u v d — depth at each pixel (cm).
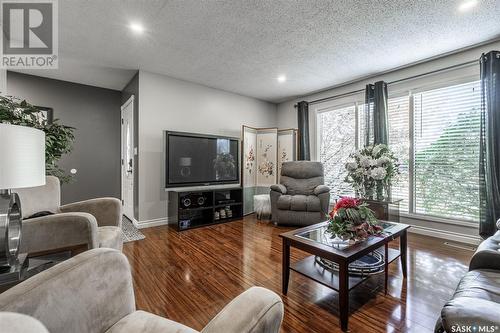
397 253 201
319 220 346
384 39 258
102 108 430
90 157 419
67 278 73
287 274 174
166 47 276
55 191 191
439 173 304
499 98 247
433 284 186
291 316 150
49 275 72
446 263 223
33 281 69
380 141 341
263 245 276
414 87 326
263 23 229
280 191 368
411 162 329
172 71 349
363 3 200
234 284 188
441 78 302
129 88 393
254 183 464
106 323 83
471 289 106
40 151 107
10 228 115
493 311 71
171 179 343
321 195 351
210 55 297
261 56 299
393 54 292
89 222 146
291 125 505
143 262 227
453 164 293
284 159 475
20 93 355
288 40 260
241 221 390
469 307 74
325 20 224
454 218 291
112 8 206
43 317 65
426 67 314
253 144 464
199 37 254
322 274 165
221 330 63
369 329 137
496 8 205
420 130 322
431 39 258
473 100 279
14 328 43
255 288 79
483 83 256
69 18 220
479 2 198
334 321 145
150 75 353
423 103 320
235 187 399
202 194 369
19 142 96
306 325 142
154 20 224
